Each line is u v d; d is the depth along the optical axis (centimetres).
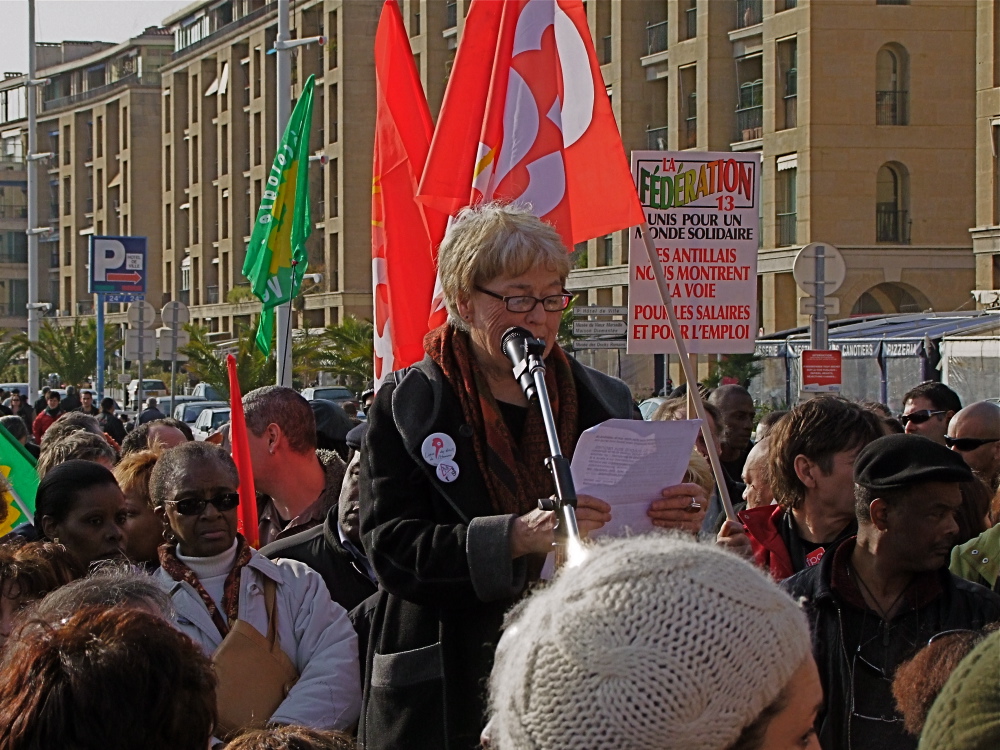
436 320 528
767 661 162
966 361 2072
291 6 5525
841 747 365
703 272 700
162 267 7194
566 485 291
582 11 488
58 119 8169
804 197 3453
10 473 707
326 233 5378
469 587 345
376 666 376
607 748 157
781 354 2688
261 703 423
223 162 6216
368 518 368
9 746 241
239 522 541
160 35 7538
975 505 484
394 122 618
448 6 4669
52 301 8488
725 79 3697
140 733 244
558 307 367
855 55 3434
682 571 165
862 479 372
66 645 250
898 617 368
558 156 483
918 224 3488
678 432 329
